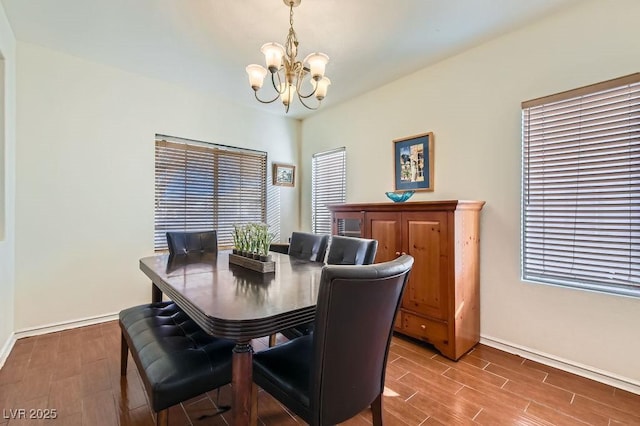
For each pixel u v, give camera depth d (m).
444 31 2.29
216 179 3.74
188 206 3.52
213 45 2.52
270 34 2.34
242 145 3.92
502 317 2.38
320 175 4.19
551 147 2.16
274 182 4.23
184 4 2.00
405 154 3.06
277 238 4.29
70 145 2.73
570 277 2.09
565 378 1.97
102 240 2.91
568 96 2.05
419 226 2.43
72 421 1.53
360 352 1.12
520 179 2.29
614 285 1.91
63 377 1.93
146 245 3.17
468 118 2.58
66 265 2.72
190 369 1.24
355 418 1.61
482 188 2.50
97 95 2.87
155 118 3.22
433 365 2.16
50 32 2.36
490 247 2.45
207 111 3.61
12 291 2.40
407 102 3.05
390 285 1.12
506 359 2.24
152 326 1.64
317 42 2.43
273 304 1.19
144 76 3.13
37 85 2.56
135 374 1.96
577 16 2.01
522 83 2.27
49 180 2.63
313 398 1.06
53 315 2.66
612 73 1.89
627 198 1.86
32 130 2.55
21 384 1.85
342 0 1.93
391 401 1.74
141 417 1.57
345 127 3.77
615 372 1.88
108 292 2.94
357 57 2.67
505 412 1.64
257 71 1.86
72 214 2.75
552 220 2.16
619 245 1.89
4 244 2.20
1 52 2.11
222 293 1.35
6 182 2.24
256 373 1.29
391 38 2.38
